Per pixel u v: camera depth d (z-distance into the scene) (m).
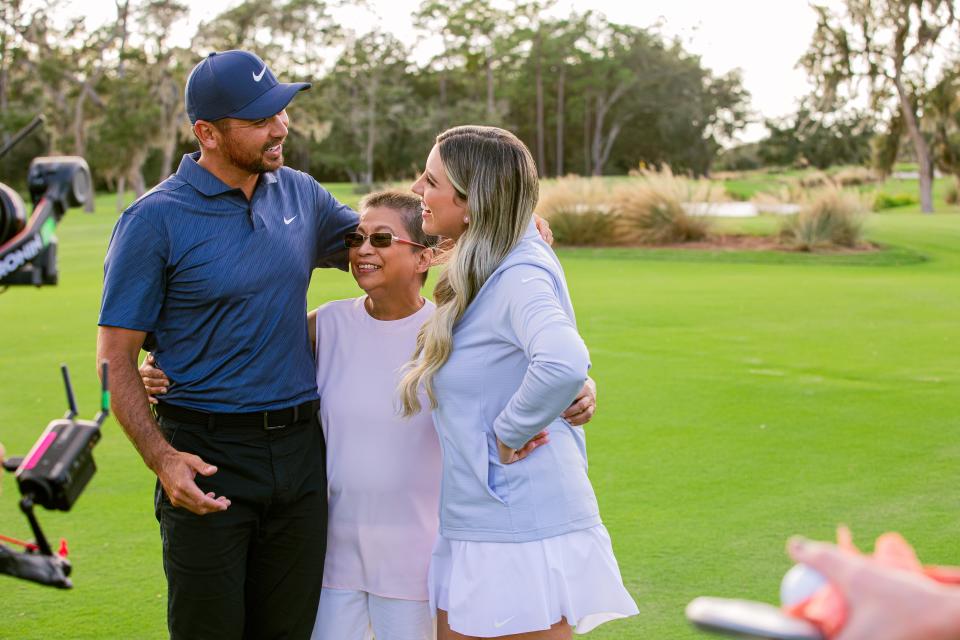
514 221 2.60
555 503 2.57
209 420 2.80
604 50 74.81
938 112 39.72
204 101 2.76
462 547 2.61
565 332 2.41
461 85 78.31
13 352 9.15
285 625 2.94
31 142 52.59
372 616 2.99
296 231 2.96
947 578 1.06
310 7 58.25
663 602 3.63
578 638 3.36
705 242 20.66
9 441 6.06
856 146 77.69
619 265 17.38
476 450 2.58
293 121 59.62
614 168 79.00
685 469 5.26
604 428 6.11
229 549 2.78
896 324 10.11
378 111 68.56
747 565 3.94
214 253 2.80
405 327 2.99
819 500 4.72
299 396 2.91
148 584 3.90
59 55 54.97
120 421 2.73
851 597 0.95
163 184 2.86
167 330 2.85
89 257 20.48
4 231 2.01
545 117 78.56
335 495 2.96
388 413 2.92
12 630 3.49
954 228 22.44
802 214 19.77
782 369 7.82
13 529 4.50
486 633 2.53
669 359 8.28
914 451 5.54
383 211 2.97
